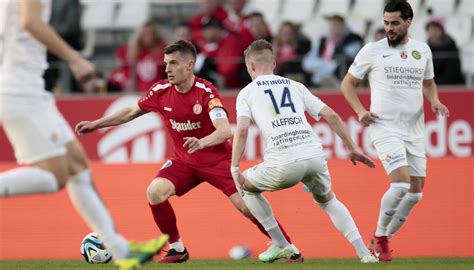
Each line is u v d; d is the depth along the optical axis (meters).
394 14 26.81
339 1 56.72
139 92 44.66
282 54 46.91
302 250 34.25
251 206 26.31
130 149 43.03
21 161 18.52
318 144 25.16
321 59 46.00
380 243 27.41
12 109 18.02
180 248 27.84
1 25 18.19
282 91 25.20
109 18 57.25
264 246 34.38
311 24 55.69
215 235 34.62
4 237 36.16
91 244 27.33
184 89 27.20
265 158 25.25
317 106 25.23
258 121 25.06
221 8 48.22
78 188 18.73
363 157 24.98
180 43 26.98
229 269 23.52
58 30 48.50
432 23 44.38
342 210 26.12
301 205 34.41
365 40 53.91
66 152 18.55
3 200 36.34
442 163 34.69
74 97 43.44
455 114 41.53
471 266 24.28
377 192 34.72
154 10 57.78
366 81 43.66
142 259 18.59
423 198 34.53
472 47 53.47
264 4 57.06
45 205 36.03
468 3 54.72
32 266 27.23
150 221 35.66
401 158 26.66
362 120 27.19
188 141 24.81
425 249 34.19
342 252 34.06
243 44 45.94
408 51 27.28
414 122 27.30
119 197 35.97
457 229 34.31
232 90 44.34
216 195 34.75
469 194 34.47
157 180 27.58
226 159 27.98
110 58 54.28
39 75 18.39
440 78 43.59
